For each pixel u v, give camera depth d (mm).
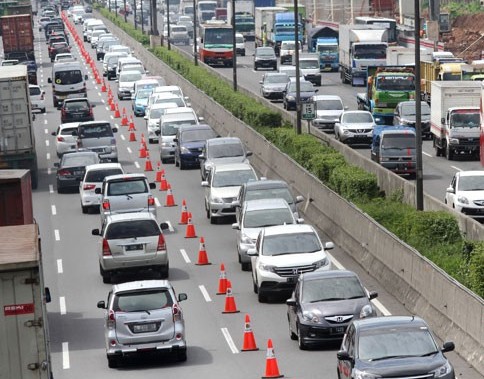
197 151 146500
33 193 135125
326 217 103500
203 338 73125
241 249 91625
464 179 106875
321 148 124000
